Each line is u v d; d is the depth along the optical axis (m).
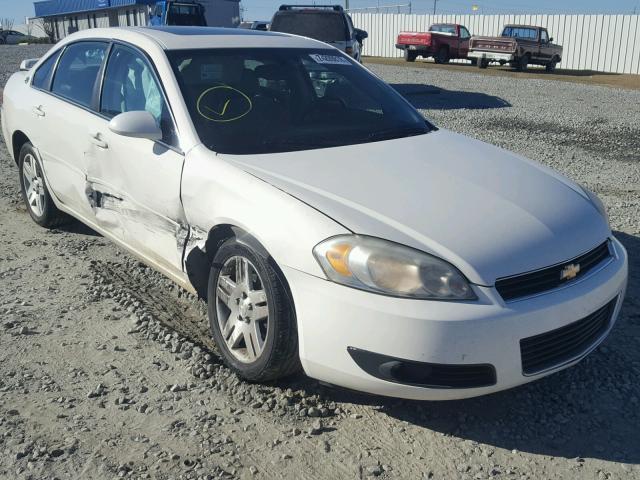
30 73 5.53
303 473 2.70
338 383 2.88
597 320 3.10
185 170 3.47
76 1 53.59
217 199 3.26
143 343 3.70
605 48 30.00
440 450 2.85
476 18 35.41
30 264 4.82
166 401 3.17
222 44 4.16
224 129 3.63
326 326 2.78
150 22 24.86
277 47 4.36
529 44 26.88
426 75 23.20
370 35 39.78
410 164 3.46
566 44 31.47
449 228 2.85
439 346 2.63
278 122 3.80
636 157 9.24
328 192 3.06
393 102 4.41
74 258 4.95
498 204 3.08
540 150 9.64
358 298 2.70
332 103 4.15
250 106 3.83
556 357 2.90
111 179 4.14
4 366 3.44
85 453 2.79
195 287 3.62
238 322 3.28
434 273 2.68
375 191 3.10
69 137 4.57
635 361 3.57
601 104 15.73
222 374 3.39
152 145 3.74
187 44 4.07
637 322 4.00
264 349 3.08
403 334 2.64
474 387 2.73
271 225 2.97
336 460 2.78
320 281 2.79
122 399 3.16
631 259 5.02
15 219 5.85
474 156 3.73
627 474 2.71
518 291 2.78
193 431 2.95
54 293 4.34
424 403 3.18
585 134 11.16
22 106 5.30
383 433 2.96
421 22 37.34
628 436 2.96
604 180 7.80
